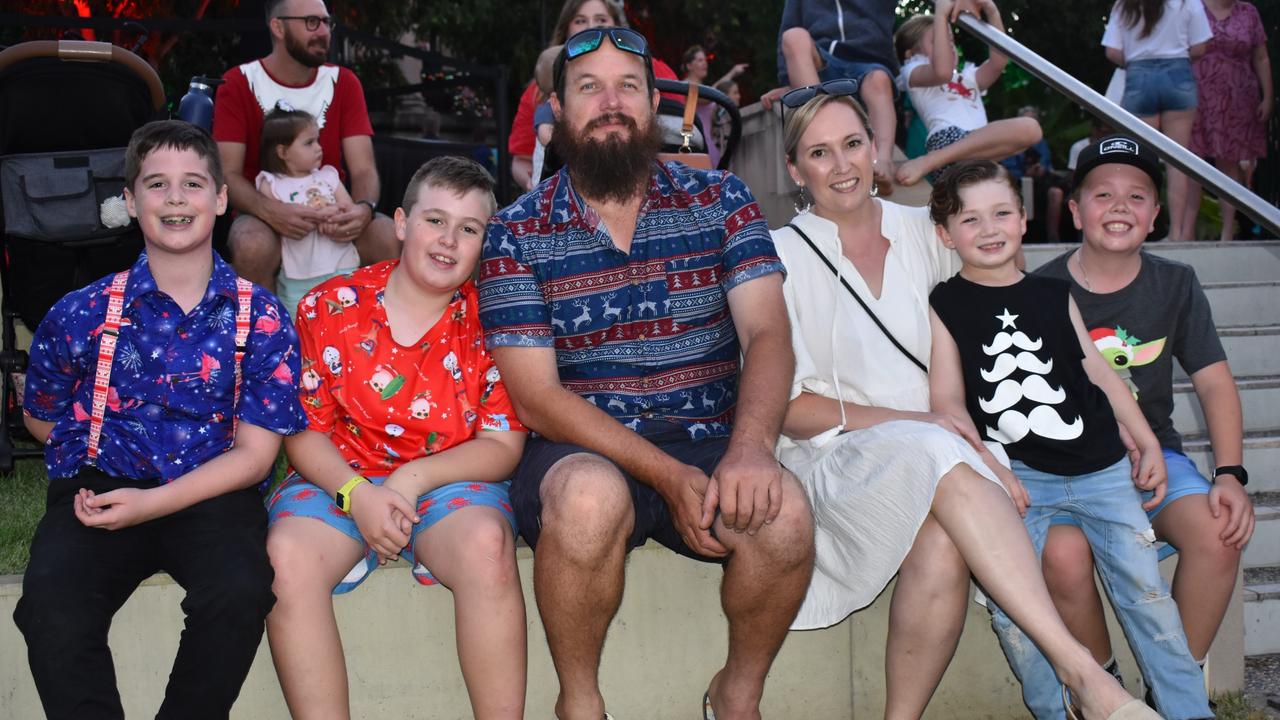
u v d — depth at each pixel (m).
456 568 2.27
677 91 3.63
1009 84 12.43
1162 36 5.66
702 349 2.56
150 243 2.39
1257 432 4.05
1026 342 2.68
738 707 2.44
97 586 2.18
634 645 2.72
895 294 2.77
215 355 2.40
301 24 4.16
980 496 2.31
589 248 2.53
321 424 2.52
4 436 3.62
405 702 2.61
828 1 4.93
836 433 2.64
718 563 2.57
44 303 3.65
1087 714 2.19
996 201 2.67
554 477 2.22
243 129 4.20
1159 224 7.04
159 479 2.38
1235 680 2.99
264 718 2.57
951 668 2.86
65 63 3.48
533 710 2.69
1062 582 2.65
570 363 2.55
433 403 2.54
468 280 2.68
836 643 2.81
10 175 3.46
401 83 11.85
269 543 2.27
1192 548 2.68
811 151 2.74
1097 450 2.63
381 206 5.24
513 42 12.70
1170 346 2.92
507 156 6.70
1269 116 6.08
